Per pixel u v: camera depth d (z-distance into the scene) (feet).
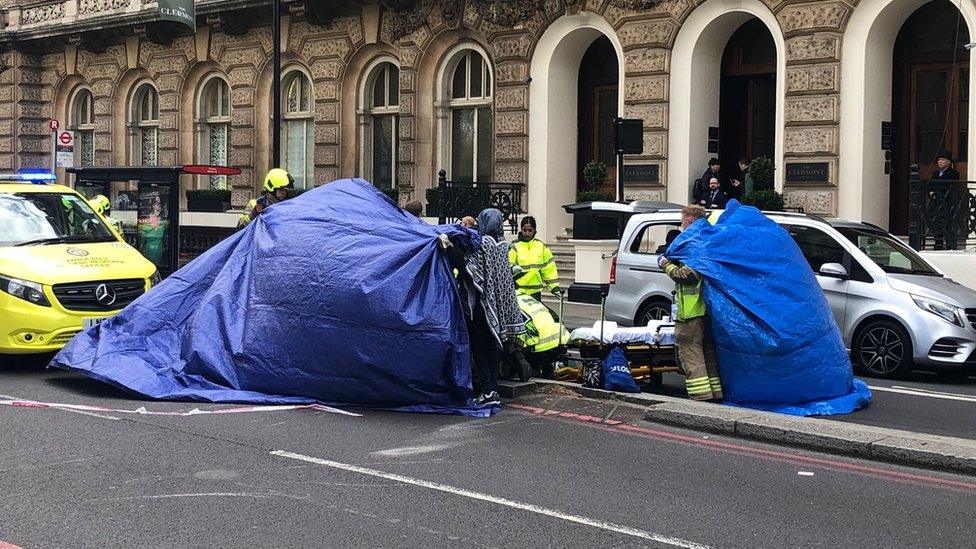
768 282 34.12
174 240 65.51
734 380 34.30
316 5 94.02
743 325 33.68
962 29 65.31
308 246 35.19
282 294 34.96
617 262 48.85
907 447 27.73
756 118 75.15
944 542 21.52
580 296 68.18
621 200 58.39
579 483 25.49
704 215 35.29
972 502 24.43
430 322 33.06
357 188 37.55
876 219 66.69
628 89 75.66
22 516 22.53
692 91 73.00
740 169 73.31
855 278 43.06
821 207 67.05
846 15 65.51
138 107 115.55
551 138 81.46
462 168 89.15
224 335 35.99
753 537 21.63
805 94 67.41
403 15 89.61
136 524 22.02
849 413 34.53
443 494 24.39
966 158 65.67
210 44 105.70
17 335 39.58
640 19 74.79
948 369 43.21
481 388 34.27
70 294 40.34
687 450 29.12
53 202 45.27
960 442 28.30
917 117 67.56
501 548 20.75
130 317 37.91
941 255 53.72
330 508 23.22
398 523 22.20
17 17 120.67
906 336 41.47
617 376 35.50
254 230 37.55
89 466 26.55
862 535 21.86
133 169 66.33
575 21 78.95
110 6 111.24
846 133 66.23
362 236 34.94
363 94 95.30
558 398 35.68
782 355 33.71
